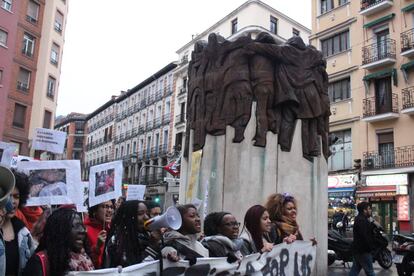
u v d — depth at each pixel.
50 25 36.50
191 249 3.65
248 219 4.28
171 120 46.62
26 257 3.12
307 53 6.91
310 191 6.71
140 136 54.28
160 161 47.56
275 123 6.55
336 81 27.02
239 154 6.51
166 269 3.47
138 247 3.74
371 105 24.44
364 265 6.97
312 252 4.50
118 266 3.44
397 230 22.08
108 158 65.81
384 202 23.02
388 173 22.78
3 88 31.95
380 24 24.77
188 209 3.82
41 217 4.10
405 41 23.44
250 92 6.59
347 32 26.83
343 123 25.89
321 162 7.01
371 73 24.78
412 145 22.28
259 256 4.05
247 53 6.63
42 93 35.50
